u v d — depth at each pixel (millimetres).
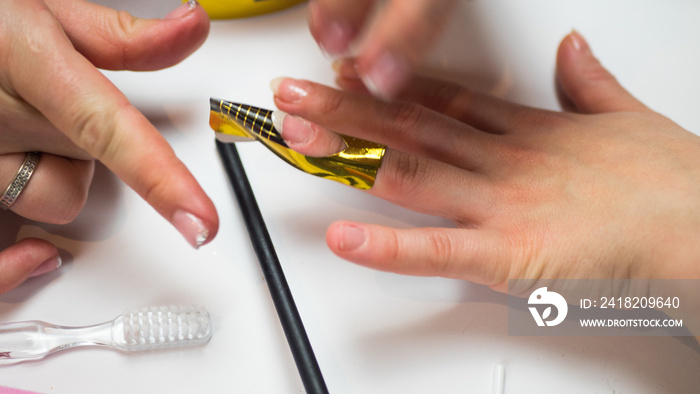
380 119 372
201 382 333
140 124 313
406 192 356
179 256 354
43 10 322
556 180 361
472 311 351
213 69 399
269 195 369
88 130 313
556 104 406
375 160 352
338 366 338
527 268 346
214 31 411
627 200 353
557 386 339
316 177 375
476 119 389
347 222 329
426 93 393
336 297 350
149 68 368
